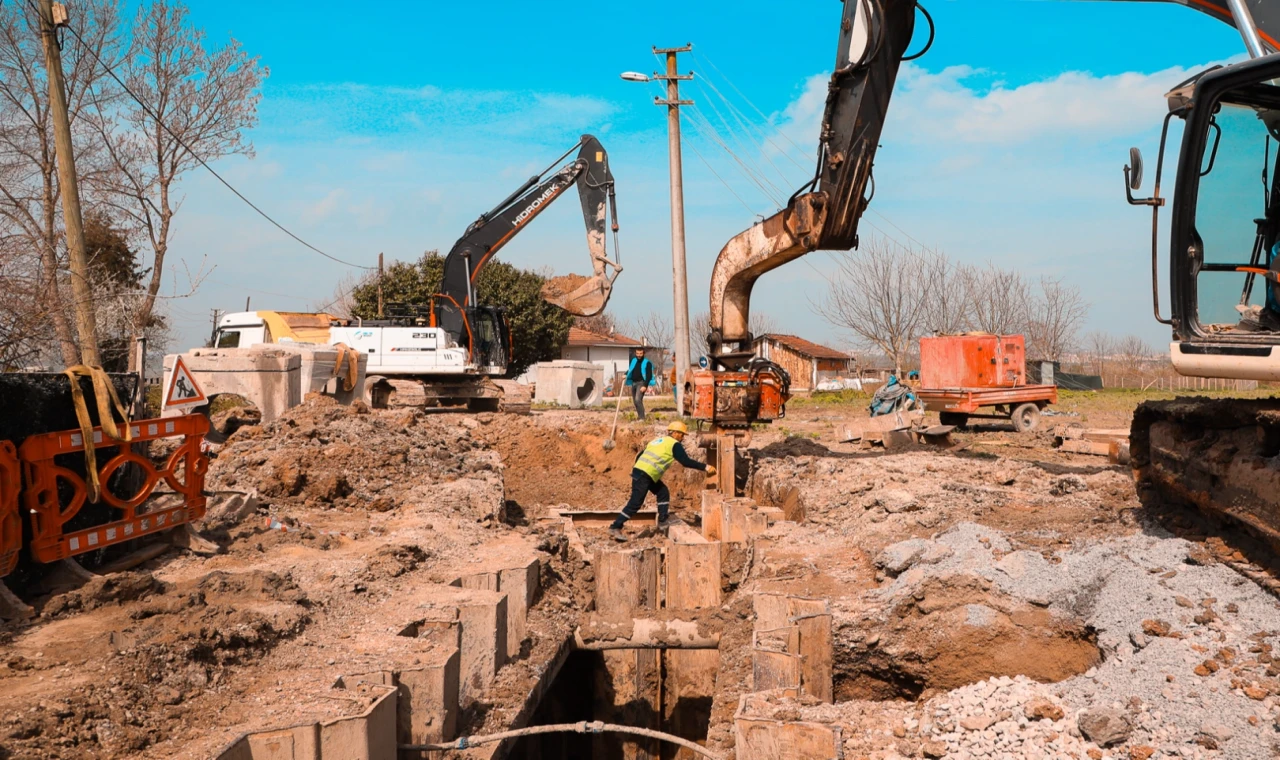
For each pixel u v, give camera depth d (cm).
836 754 516
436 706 575
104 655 529
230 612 611
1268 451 625
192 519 775
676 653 1043
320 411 1214
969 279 4416
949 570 715
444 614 687
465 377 2225
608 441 1798
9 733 435
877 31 1113
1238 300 679
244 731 469
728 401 1323
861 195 1166
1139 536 738
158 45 2595
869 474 1173
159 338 2145
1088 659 645
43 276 1603
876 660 706
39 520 631
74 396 656
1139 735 496
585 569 1051
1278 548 575
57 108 1459
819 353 5997
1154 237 704
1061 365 4762
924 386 2031
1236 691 502
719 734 690
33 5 1534
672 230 2288
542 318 4562
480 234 2253
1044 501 957
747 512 1116
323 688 534
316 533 856
